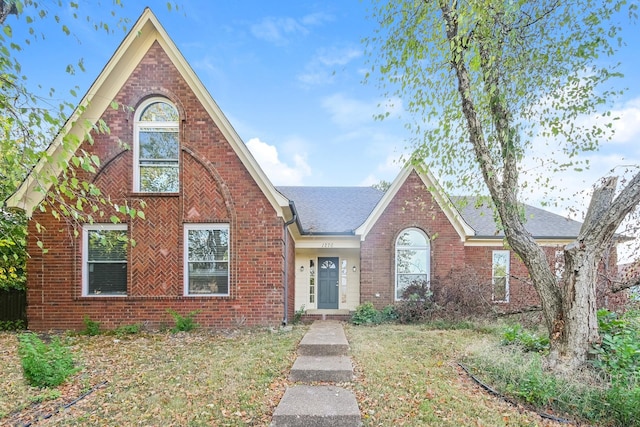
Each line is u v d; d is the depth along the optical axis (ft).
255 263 29.94
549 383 14.70
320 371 17.20
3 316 32.35
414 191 39.60
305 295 43.68
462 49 17.76
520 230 18.89
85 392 15.49
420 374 17.65
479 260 41.52
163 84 30.17
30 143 13.83
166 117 30.58
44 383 16.02
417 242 39.65
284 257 30.89
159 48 30.30
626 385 14.14
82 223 29.22
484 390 15.87
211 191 30.14
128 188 29.50
